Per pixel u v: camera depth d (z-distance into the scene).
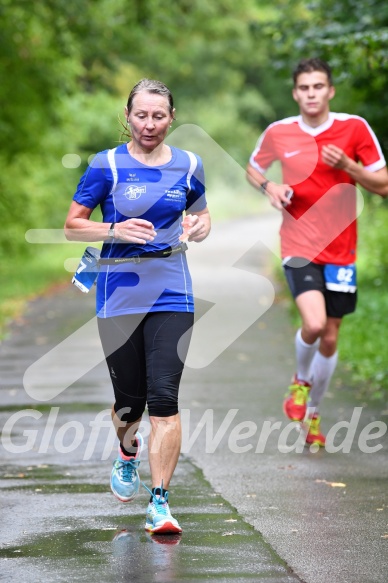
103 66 58.47
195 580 10.29
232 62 129.38
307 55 30.62
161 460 12.16
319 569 10.65
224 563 10.86
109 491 14.08
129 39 57.88
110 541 11.70
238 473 14.98
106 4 52.97
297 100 16.52
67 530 12.16
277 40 33.25
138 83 12.19
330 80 16.44
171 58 87.31
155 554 11.20
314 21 32.91
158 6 56.75
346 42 25.48
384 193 16.28
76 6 48.81
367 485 14.16
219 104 126.75
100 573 10.55
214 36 86.75
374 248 48.59
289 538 11.76
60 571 10.62
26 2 48.28
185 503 13.35
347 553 11.19
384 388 21.20
